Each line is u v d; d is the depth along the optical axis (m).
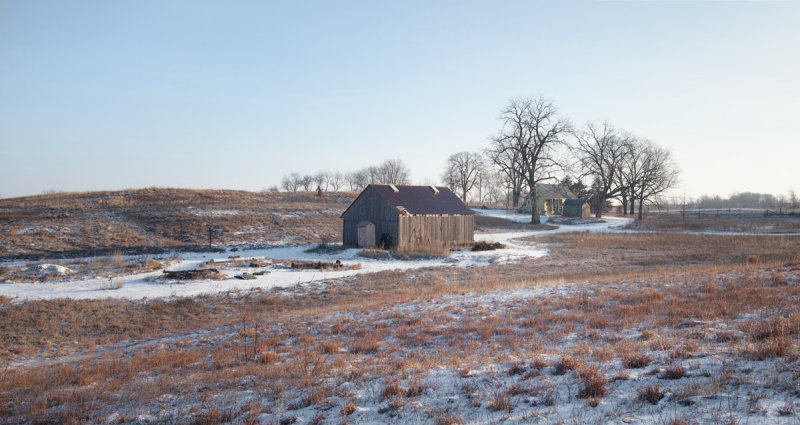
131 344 16.72
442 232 43.62
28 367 13.82
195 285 25.77
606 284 19.61
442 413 7.06
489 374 8.77
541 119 66.94
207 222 51.59
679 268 26.23
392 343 12.52
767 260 28.67
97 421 8.01
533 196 69.25
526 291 19.33
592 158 82.06
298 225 55.06
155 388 9.75
